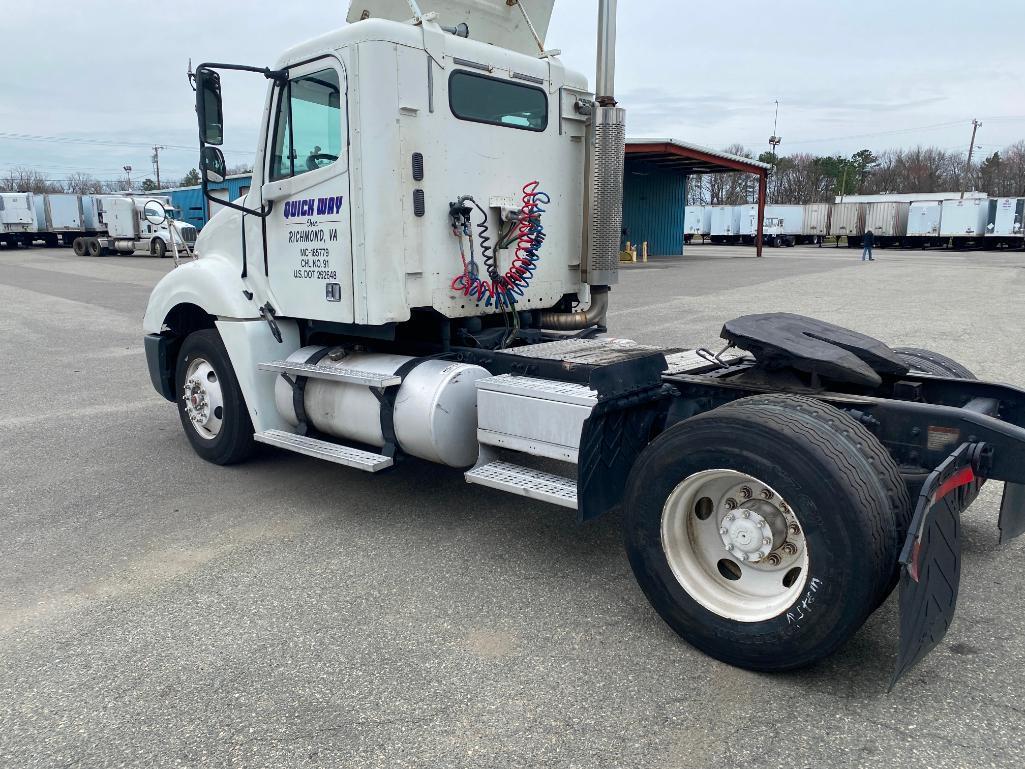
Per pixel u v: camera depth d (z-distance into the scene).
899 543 2.79
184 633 3.43
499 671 3.10
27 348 11.64
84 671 3.15
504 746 2.65
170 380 6.25
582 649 3.26
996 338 10.73
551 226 5.35
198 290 5.54
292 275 4.99
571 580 3.91
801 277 22.84
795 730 2.70
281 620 3.54
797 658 2.88
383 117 4.29
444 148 4.60
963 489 3.24
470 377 4.41
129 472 5.74
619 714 2.81
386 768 2.55
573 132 5.42
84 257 38.41
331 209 4.60
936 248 46.94
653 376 4.00
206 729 2.77
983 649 3.20
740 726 2.73
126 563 4.17
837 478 2.68
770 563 3.05
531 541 4.41
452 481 5.47
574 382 3.92
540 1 5.59
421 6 4.87
